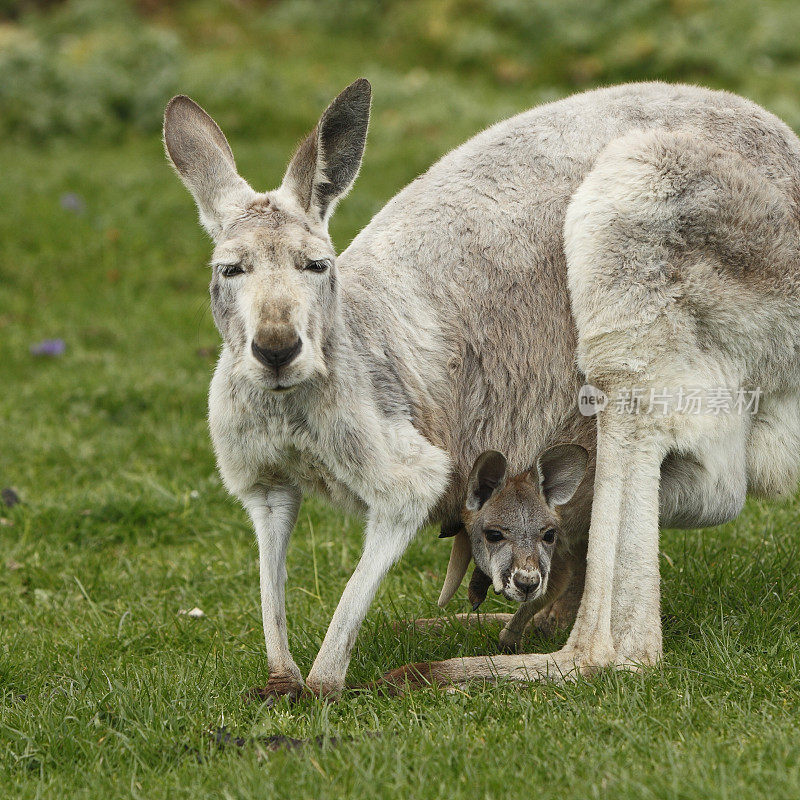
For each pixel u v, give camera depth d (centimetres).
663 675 741
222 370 760
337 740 661
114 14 3198
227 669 812
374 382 761
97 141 2528
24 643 898
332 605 953
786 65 2773
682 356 795
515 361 817
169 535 1155
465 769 616
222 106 2566
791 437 855
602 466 799
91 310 1759
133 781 636
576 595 892
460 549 838
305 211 748
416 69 2978
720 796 564
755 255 802
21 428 1355
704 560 955
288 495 795
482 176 841
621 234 792
